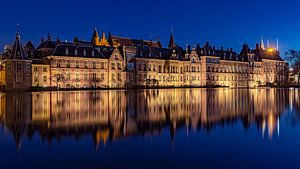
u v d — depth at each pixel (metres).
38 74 109.00
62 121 26.92
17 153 15.91
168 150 16.67
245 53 185.75
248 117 30.17
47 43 119.44
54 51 113.94
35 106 40.84
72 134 20.94
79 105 42.62
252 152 16.31
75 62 118.44
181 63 153.50
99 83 124.62
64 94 72.88
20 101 49.53
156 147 17.31
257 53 195.12
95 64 123.75
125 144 18.05
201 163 14.35
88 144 17.98
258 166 13.93
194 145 17.86
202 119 28.62
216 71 165.75
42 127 23.69
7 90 96.44
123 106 41.62
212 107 40.88
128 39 171.88
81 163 14.23
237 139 19.56
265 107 41.00
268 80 196.12
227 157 15.34
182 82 154.00
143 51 142.38
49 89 104.31
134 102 48.84
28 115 31.05
